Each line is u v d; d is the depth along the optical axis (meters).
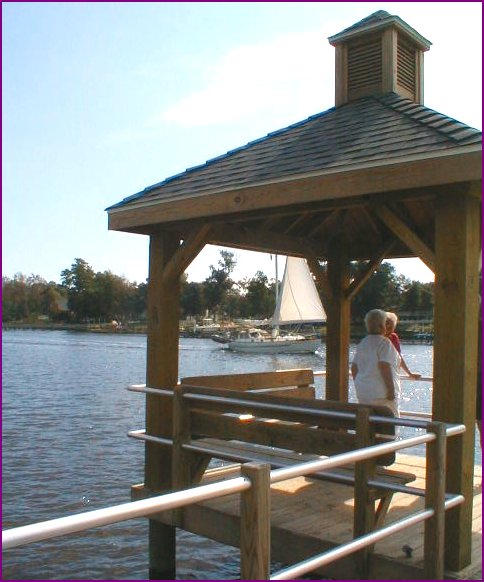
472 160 3.82
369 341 5.17
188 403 5.20
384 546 4.21
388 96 6.09
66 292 121.44
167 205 5.62
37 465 13.06
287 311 39.25
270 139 6.15
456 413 4.05
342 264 7.48
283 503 5.12
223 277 95.38
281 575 2.54
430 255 4.25
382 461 4.04
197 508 5.09
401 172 4.13
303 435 4.41
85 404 22.45
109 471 12.64
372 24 6.36
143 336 95.94
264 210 5.14
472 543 4.35
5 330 115.62
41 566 7.89
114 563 8.04
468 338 4.08
